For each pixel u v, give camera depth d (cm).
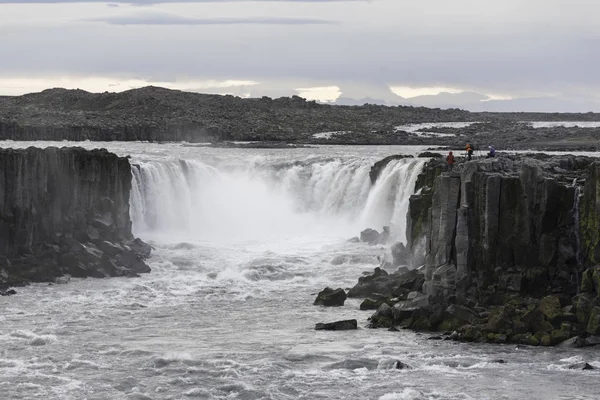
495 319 9688
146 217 16462
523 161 11294
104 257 12900
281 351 9312
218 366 8831
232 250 14612
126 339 9769
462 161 12531
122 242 14000
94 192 13838
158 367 8825
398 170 16250
